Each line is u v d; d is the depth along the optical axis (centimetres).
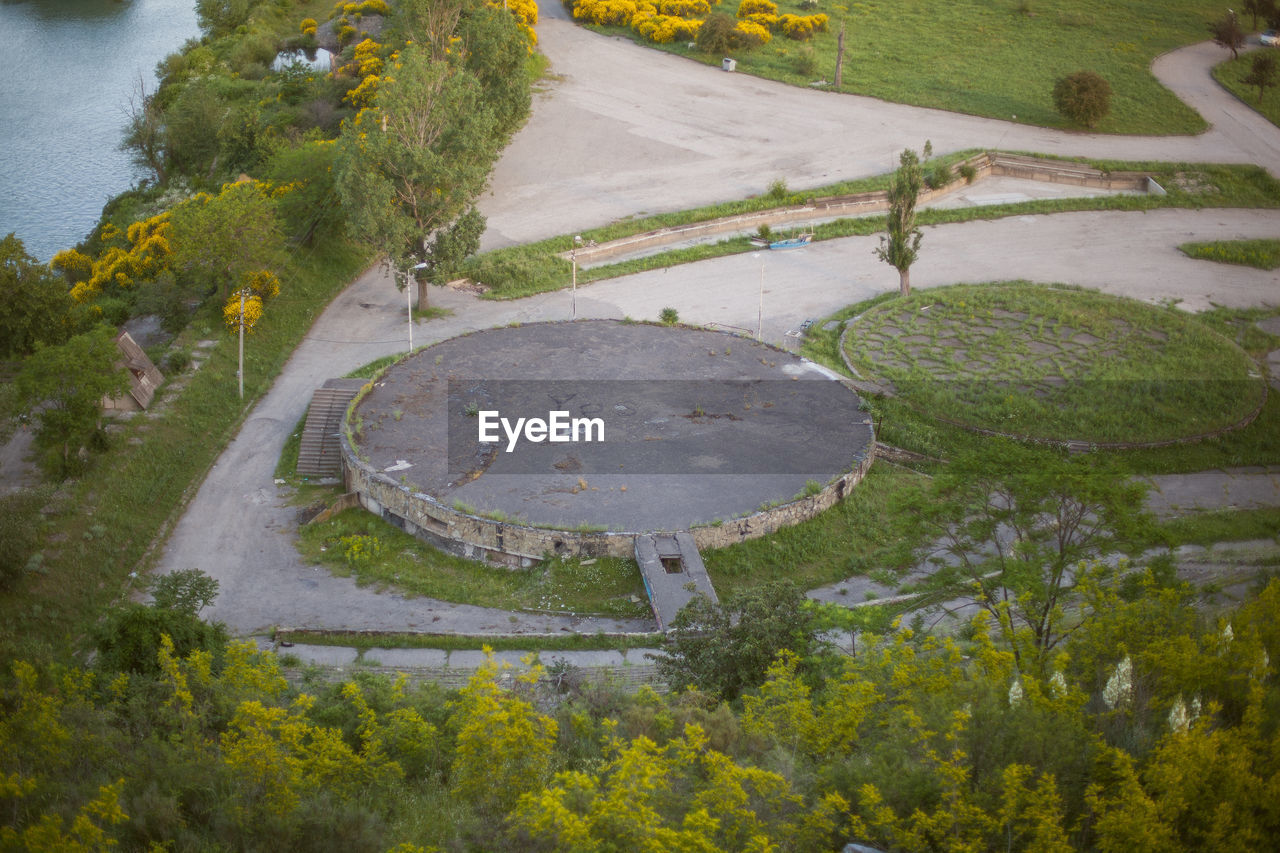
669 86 11188
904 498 3594
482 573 4753
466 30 8781
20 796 2209
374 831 2278
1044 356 6675
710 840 2047
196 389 6081
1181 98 10919
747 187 9056
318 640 4275
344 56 11681
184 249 6700
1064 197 9156
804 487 5016
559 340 6381
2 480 5172
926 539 4656
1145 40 12400
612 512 4819
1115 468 3384
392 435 5394
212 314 6825
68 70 13362
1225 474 5712
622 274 7775
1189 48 12219
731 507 4875
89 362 5125
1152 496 5459
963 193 9219
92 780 2386
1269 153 9869
